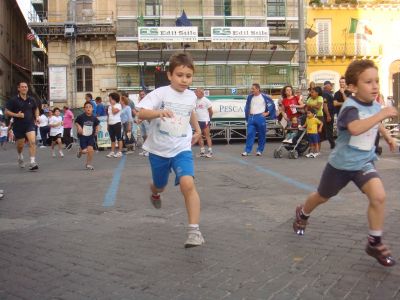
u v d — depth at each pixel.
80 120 10.54
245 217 5.64
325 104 12.68
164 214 5.91
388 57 37.38
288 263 3.96
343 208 5.92
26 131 10.65
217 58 34.22
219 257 4.16
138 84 33.91
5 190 7.98
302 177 8.56
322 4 36.53
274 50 34.19
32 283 3.66
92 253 4.38
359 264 3.89
